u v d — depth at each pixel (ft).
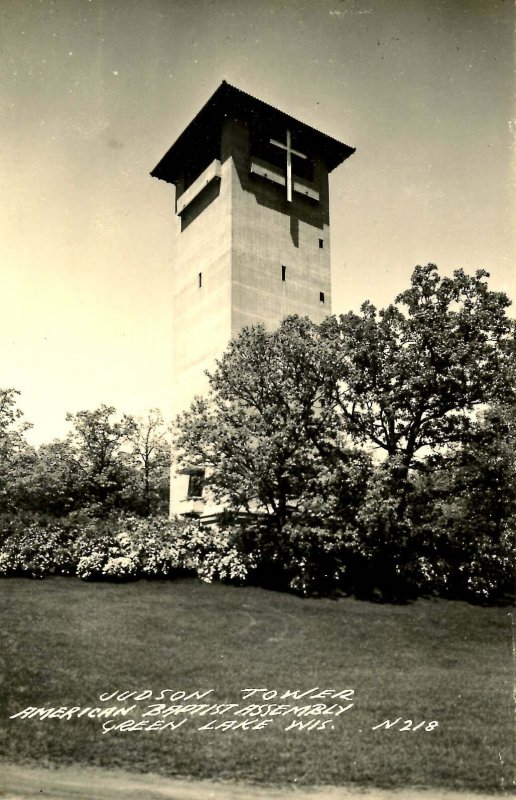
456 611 61.16
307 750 29.14
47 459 101.45
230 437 66.08
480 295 68.49
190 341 96.17
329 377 69.00
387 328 68.85
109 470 103.30
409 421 69.41
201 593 60.08
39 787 24.84
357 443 70.23
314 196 98.89
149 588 60.49
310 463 64.95
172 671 38.58
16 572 62.54
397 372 66.28
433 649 48.34
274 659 42.63
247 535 67.21
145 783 25.58
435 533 67.72
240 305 87.66
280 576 66.95
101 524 70.13
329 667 41.75
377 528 64.28
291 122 95.96
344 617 55.83
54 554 63.93
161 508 120.98
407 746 29.73
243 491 65.51
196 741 29.63
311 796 25.03
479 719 33.27
